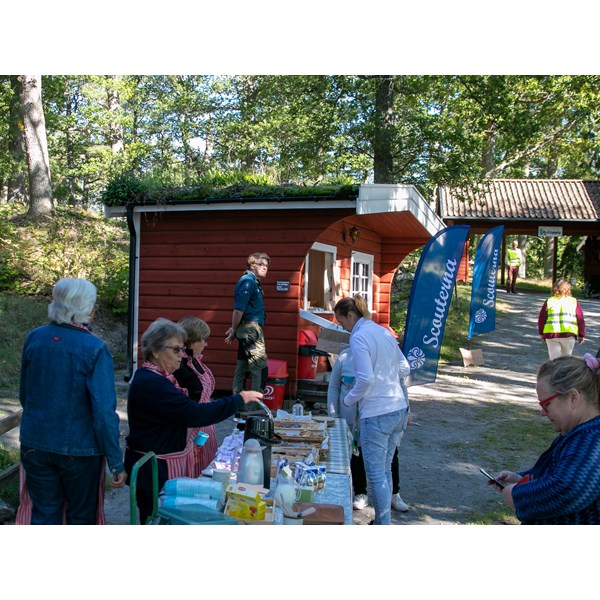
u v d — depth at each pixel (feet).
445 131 53.93
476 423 26.45
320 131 55.98
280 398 25.89
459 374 38.52
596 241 88.38
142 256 30.22
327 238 30.91
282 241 27.94
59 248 46.68
